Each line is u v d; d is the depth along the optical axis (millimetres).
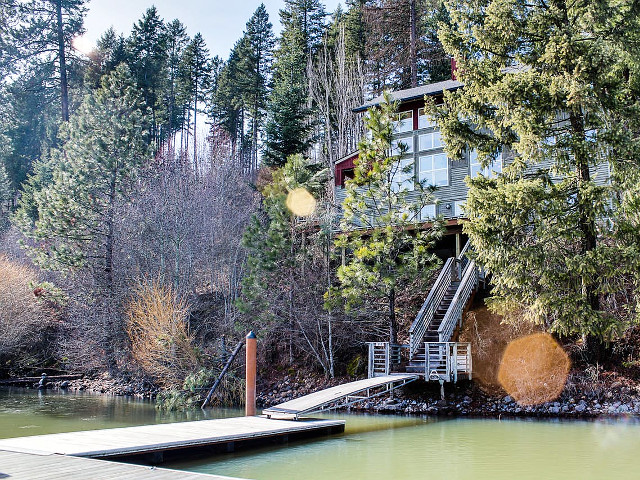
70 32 45688
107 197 28531
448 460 10016
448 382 17266
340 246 19453
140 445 9422
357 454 10633
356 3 50031
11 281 26922
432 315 19297
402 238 18562
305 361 21062
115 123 28922
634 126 15078
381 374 17453
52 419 15555
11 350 26891
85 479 6832
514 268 15406
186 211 27828
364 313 19688
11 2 44938
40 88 48750
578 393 15328
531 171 22594
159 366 20141
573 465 9477
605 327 14688
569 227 15336
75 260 26594
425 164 27938
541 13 15836
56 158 33250
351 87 43844
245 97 53031
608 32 15031
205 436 10562
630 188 14531
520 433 12602
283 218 20922
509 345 17672
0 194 44906
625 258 14312
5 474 7125
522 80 15344
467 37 17516
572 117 16047
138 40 53938
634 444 11172
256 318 20078
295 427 12008
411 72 42469
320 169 34875
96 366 25469
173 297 22453
